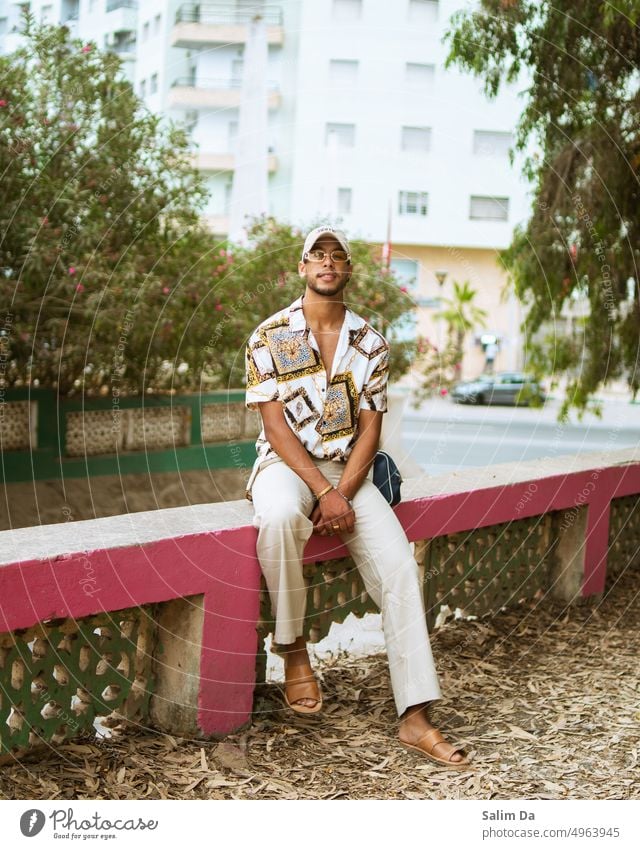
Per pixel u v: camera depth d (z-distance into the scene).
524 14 4.62
